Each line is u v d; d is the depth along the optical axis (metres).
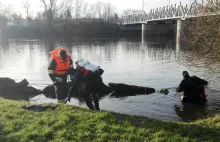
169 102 11.74
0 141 5.92
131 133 5.92
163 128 6.16
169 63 24.12
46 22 81.50
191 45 14.24
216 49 11.66
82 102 11.21
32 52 35.06
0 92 13.71
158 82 16.28
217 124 6.62
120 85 13.33
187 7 43.12
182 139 5.61
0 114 7.28
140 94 13.13
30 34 75.25
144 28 75.94
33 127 6.43
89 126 6.31
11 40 58.25
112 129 6.12
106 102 11.75
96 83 8.34
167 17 55.44
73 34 77.44
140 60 26.95
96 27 79.06
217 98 12.17
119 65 23.73
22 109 7.74
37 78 17.98
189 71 18.38
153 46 42.97
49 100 12.46
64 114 7.03
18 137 6.02
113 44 48.19
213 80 15.61
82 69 8.30
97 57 30.00
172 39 62.06
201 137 5.71
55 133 6.12
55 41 55.22
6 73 19.92
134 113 10.29
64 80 9.34
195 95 11.83
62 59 9.21
